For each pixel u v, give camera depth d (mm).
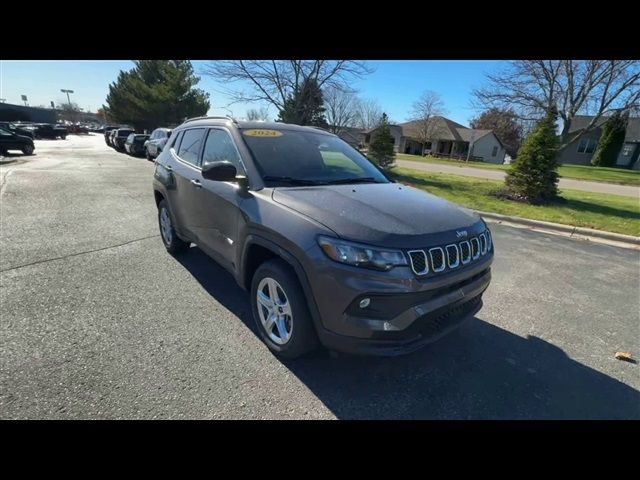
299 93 18000
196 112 43812
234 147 3287
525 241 6758
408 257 2207
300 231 2381
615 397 2578
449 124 54375
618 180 23828
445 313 2500
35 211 6875
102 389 2342
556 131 10891
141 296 3623
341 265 2193
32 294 3545
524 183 10852
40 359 2588
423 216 2582
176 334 3002
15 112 65438
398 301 2197
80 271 4160
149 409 2215
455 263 2439
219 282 4016
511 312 3818
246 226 2807
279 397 2383
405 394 2490
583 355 3088
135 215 6895
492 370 2811
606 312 3914
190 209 3873
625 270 5336
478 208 9531
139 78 47062
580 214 9156
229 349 2832
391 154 18328
